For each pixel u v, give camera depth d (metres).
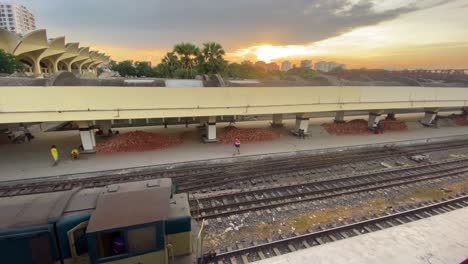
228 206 10.05
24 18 133.75
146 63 71.56
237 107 16.95
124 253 4.99
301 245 7.90
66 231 4.94
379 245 7.18
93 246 4.70
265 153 16.69
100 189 6.20
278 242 7.76
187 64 35.88
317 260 6.61
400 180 12.82
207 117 18.73
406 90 21.44
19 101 12.62
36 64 51.09
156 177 13.23
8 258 4.74
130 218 4.94
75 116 13.74
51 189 11.73
